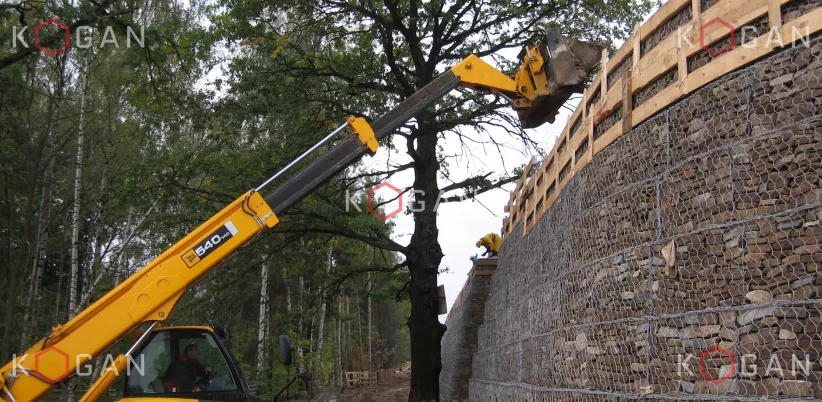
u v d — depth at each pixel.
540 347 10.24
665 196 6.59
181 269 6.85
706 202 5.98
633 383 6.64
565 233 9.61
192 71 16.33
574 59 8.86
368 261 25.81
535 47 9.20
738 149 5.68
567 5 17.58
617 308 7.24
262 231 7.36
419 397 17.45
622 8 17.86
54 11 9.01
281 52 16.84
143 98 14.00
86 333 6.43
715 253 5.75
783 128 5.29
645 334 6.47
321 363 25.83
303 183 7.81
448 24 18.20
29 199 11.30
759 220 5.35
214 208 16.77
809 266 4.89
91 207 18.50
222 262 7.20
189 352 7.05
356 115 17.73
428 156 18.59
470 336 20.78
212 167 16.36
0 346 12.45
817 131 5.02
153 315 6.67
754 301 5.28
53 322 18.06
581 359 8.09
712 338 5.57
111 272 18.80
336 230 17.98
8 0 9.52
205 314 22.62
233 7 16.64
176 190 16.53
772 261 5.20
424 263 18.11
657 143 6.93
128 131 17.59
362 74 17.95
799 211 5.02
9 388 6.11
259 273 28.19
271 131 17.45
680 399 5.70
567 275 9.09
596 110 8.78
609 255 7.70
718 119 6.04
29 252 11.18
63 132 15.29
